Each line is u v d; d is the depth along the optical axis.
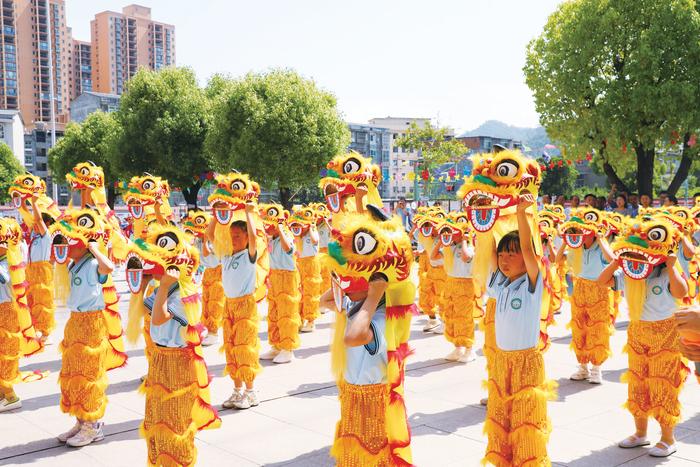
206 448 5.32
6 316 6.41
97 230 5.49
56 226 5.40
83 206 8.79
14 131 86.19
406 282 3.69
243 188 6.43
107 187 39.38
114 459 5.14
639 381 5.26
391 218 3.68
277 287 8.40
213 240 6.48
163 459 4.26
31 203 9.07
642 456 5.12
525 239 4.12
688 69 18.12
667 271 5.19
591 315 7.14
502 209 4.53
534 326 4.21
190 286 4.37
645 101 18.30
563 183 58.91
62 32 126.25
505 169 4.12
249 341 6.35
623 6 18.91
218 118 26.50
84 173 8.66
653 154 20.61
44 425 5.98
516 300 4.20
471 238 8.11
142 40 139.62
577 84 19.70
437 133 40.31
